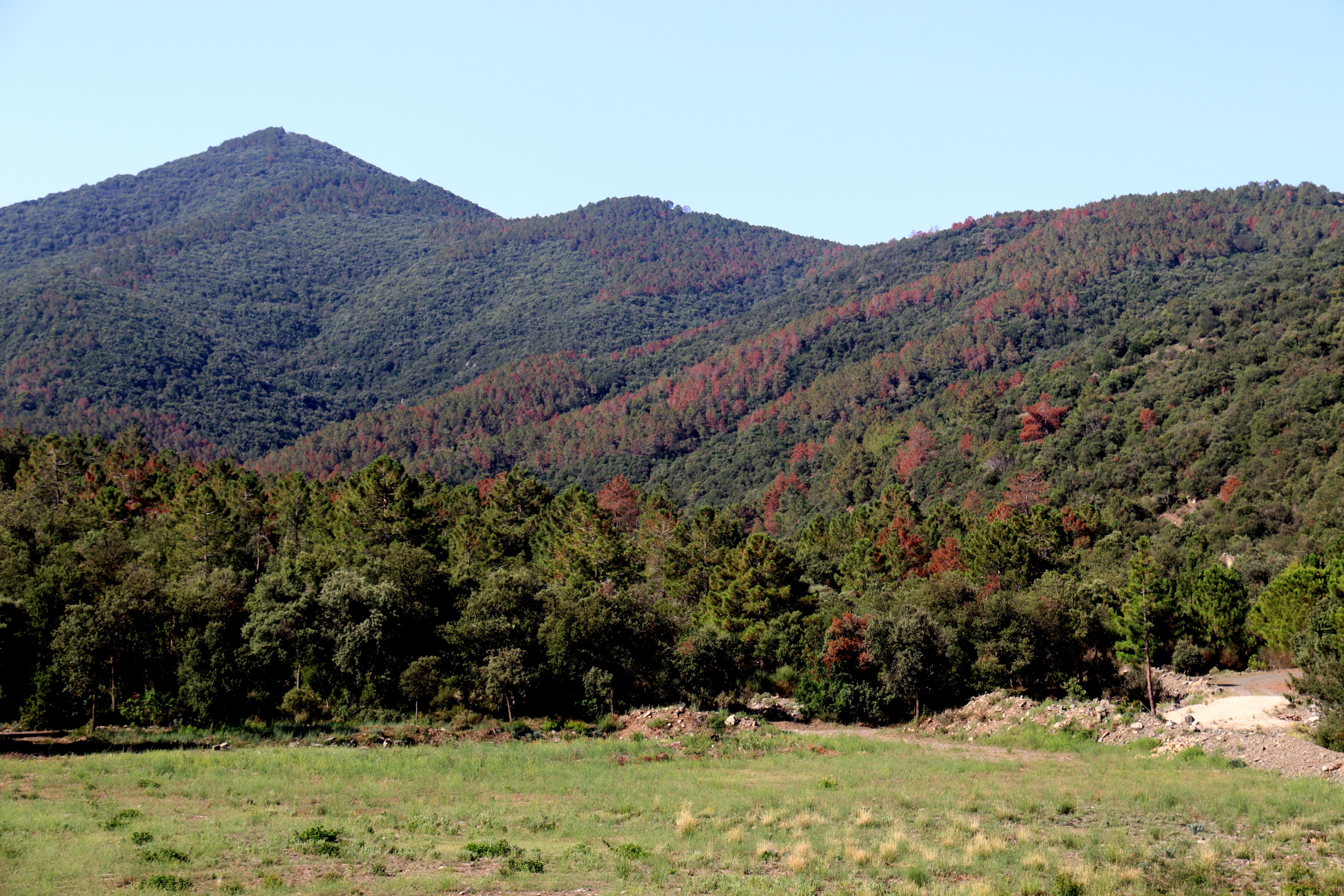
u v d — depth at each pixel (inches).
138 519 3270.2
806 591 3107.8
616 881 856.9
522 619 2317.9
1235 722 1781.5
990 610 2293.3
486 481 5398.6
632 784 1400.1
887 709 2204.7
